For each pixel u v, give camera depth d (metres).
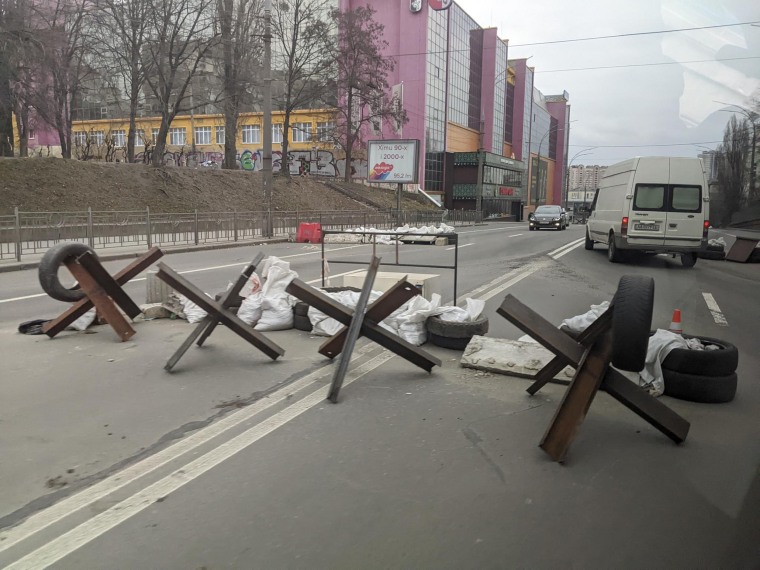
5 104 26.03
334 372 5.43
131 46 30.36
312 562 2.69
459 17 67.50
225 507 3.15
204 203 29.64
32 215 16.22
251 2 33.59
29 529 2.95
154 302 8.23
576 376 3.94
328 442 4.02
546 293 10.64
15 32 23.84
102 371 5.59
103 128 57.16
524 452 3.88
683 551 2.80
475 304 6.83
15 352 6.21
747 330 8.05
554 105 111.00
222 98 34.50
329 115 48.44
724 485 3.46
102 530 2.94
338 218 30.00
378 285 8.19
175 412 4.56
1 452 3.84
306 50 41.28
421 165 60.78
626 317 3.69
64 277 12.24
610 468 3.67
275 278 7.53
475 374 5.57
